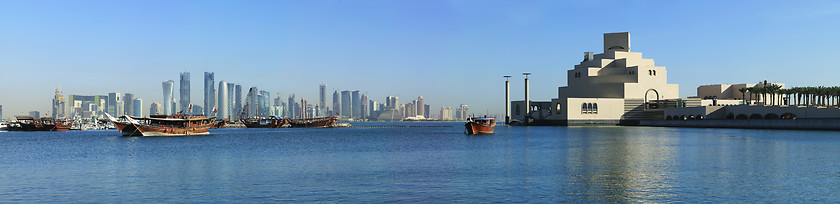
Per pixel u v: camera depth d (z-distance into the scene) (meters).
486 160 66.19
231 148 96.69
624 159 65.50
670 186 42.31
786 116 185.50
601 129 192.12
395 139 138.00
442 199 37.38
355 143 116.19
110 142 122.06
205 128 166.38
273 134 185.75
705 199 36.59
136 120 153.25
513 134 155.38
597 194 38.88
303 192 40.78
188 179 48.97
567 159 66.25
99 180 48.88
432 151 84.88
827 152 73.50
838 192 38.88
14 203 37.69
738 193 38.75
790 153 72.06
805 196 37.34
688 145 91.44
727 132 152.00
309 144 111.88
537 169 54.84
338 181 46.66
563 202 36.00
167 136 151.88
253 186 44.06
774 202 35.31
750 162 60.19
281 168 58.19
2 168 60.72
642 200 36.44
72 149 96.31
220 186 44.28
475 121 157.62
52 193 41.66
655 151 78.19
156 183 46.44
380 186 43.47
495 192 40.03
